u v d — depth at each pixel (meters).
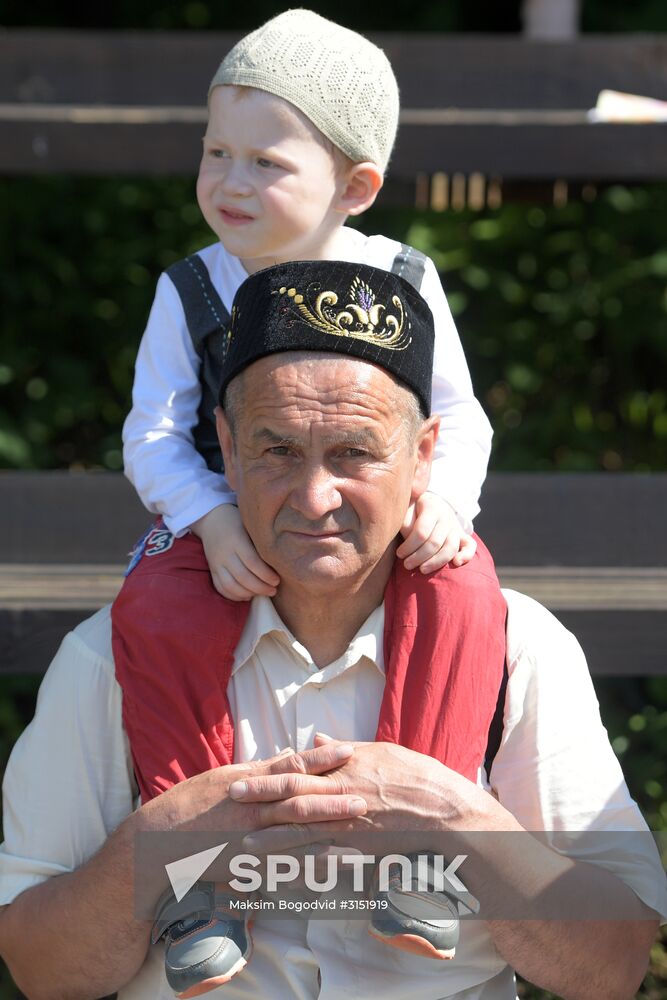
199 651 3.82
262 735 3.88
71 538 6.13
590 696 4.05
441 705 3.77
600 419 10.55
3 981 6.26
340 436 3.55
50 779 3.95
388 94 4.40
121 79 7.71
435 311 4.57
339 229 4.51
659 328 10.12
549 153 7.25
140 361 4.55
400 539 3.97
